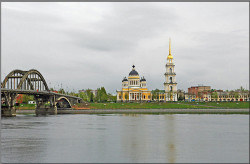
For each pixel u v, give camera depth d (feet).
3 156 201.26
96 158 196.03
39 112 651.66
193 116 529.45
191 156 200.23
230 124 380.78
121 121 437.17
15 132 308.81
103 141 256.11
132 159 193.16
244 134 291.58
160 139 265.13
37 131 317.83
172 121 429.79
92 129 336.08
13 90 483.51
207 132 306.96
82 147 229.04
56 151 215.92
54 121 439.63
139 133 301.43
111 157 198.70
